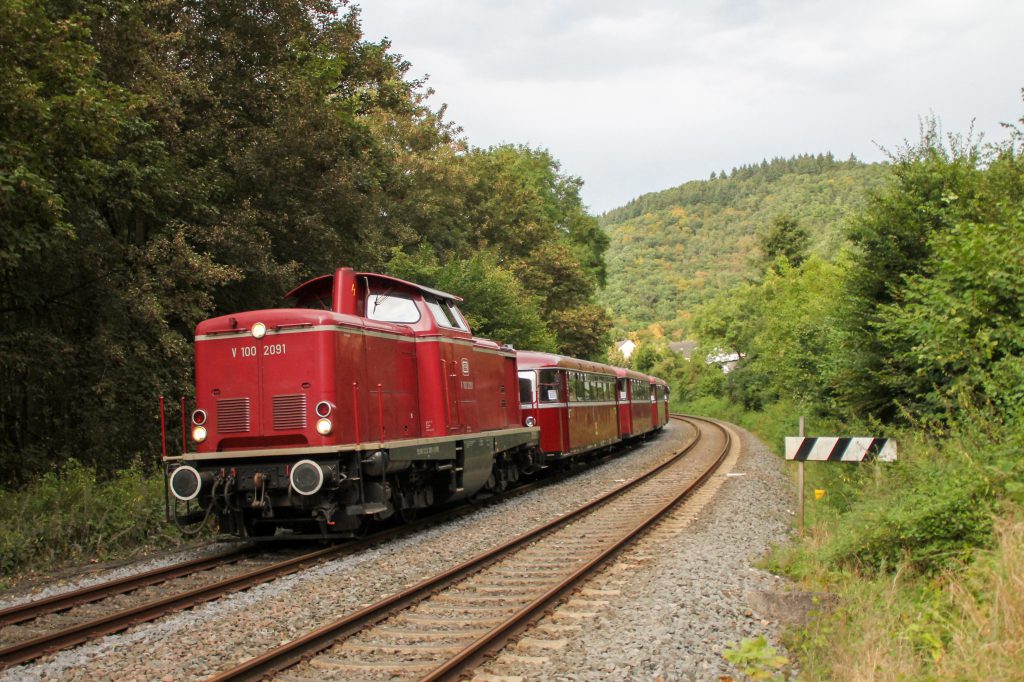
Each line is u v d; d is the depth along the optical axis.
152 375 16.39
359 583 9.01
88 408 16.12
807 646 6.41
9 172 11.67
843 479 13.30
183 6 19.80
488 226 43.62
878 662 5.61
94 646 6.93
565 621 7.28
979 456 8.62
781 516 13.20
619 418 28.81
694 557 9.75
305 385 11.10
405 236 30.97
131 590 9.06
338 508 11.32
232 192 20.41
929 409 12.86
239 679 5.84
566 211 58.19
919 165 15.13
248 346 11.40
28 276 15.60
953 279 11.11
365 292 13.17
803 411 23.73
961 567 7.18
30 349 14.88
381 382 12.30
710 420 49.62
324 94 21.94
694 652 6.38
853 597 7.26
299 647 6.45
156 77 17.06
